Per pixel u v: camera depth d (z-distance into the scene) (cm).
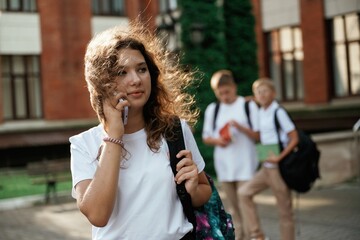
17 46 2294
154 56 266
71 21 2367
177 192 255
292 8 2158
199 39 1606
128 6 2484
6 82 2295
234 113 714
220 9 1680
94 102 250
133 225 246
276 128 645
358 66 1980
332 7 2023
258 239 668
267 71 2278
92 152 254
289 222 643
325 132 2055
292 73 2206
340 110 2006
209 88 1617
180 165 254
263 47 2277
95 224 237
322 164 1227
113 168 238
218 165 722
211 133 733
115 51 248
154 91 266
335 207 984
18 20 2297
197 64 1623
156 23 2441
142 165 253
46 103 2322
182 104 279
